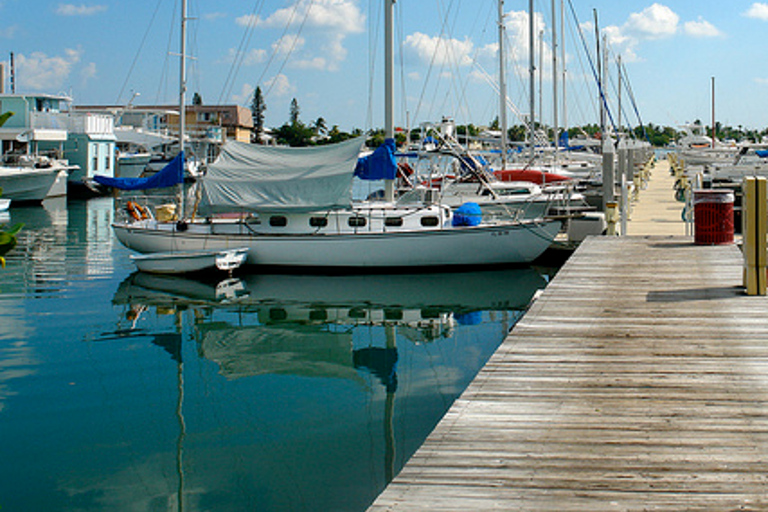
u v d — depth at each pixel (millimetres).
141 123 65125
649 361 6410
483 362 10992
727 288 9445
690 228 17859
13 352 11750
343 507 6234
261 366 10914
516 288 17234
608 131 37000
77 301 16109
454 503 3873
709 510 3729
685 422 4969
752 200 8891
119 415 8711
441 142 21906
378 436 7891
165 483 6773
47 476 6961
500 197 23094
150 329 13484
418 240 18781
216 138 57750
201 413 8750
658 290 9477
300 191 18609
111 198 47719
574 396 5566
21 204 41656
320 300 16125
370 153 19984
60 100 47562
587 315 8203
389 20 20125
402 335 12891
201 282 18562
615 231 17906
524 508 3801
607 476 4164
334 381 10086
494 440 4738
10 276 19359
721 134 91188
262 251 19578
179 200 21047
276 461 7246
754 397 5418
